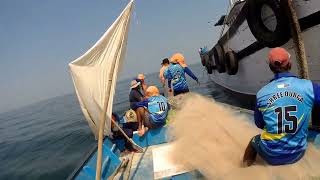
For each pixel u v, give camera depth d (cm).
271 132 324
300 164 324
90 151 611
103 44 479
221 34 1149
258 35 682
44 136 1872
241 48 930
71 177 480
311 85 318
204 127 498
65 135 1712
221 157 418
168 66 832
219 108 567
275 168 329
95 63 494
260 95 336
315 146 375
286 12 544
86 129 1733
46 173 1047
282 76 333
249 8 687
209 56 1725
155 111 600
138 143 617
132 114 632
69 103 5797
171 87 823
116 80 494
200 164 422
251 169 355
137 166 513
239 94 1208
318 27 555
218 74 1642
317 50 575
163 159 502
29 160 1309
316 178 308
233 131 479
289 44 623
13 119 4656
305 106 315
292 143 317
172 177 432
